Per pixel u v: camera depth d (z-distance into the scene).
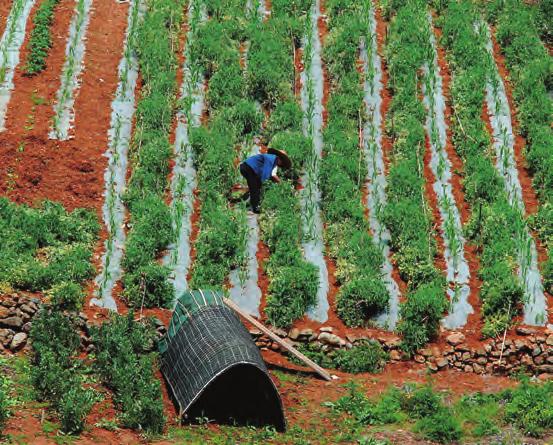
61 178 22.66
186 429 15.77
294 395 17.58
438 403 17.12
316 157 23.30
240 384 16.34
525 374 18.91
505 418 16.95
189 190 22.61
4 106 24.58
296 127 24.27
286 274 19.89
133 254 20.33
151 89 25.16
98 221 21.75
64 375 16.05
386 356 19.00
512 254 20.97
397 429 16.58
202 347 16.39
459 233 21.83
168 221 21.38
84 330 18.38
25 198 21.95
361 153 23.55
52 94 25.20
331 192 22.20
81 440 14.52
